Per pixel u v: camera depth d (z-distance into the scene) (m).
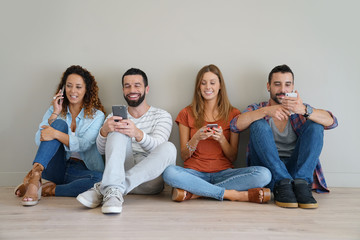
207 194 1.94
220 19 2.56
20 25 2.54
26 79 2.55
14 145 2.55
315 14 2.55
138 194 2.22
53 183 2.12
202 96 2.38
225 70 2.57
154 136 2.18
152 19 2.56
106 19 2.56
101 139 1.97
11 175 2.54
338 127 2.55
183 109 2.41
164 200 2.02
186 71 2.57
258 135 2.01
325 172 2.55
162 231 1.41
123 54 2.56
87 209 1.76
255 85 2.57
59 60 2.55
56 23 2.55
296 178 1.96
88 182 2.06
